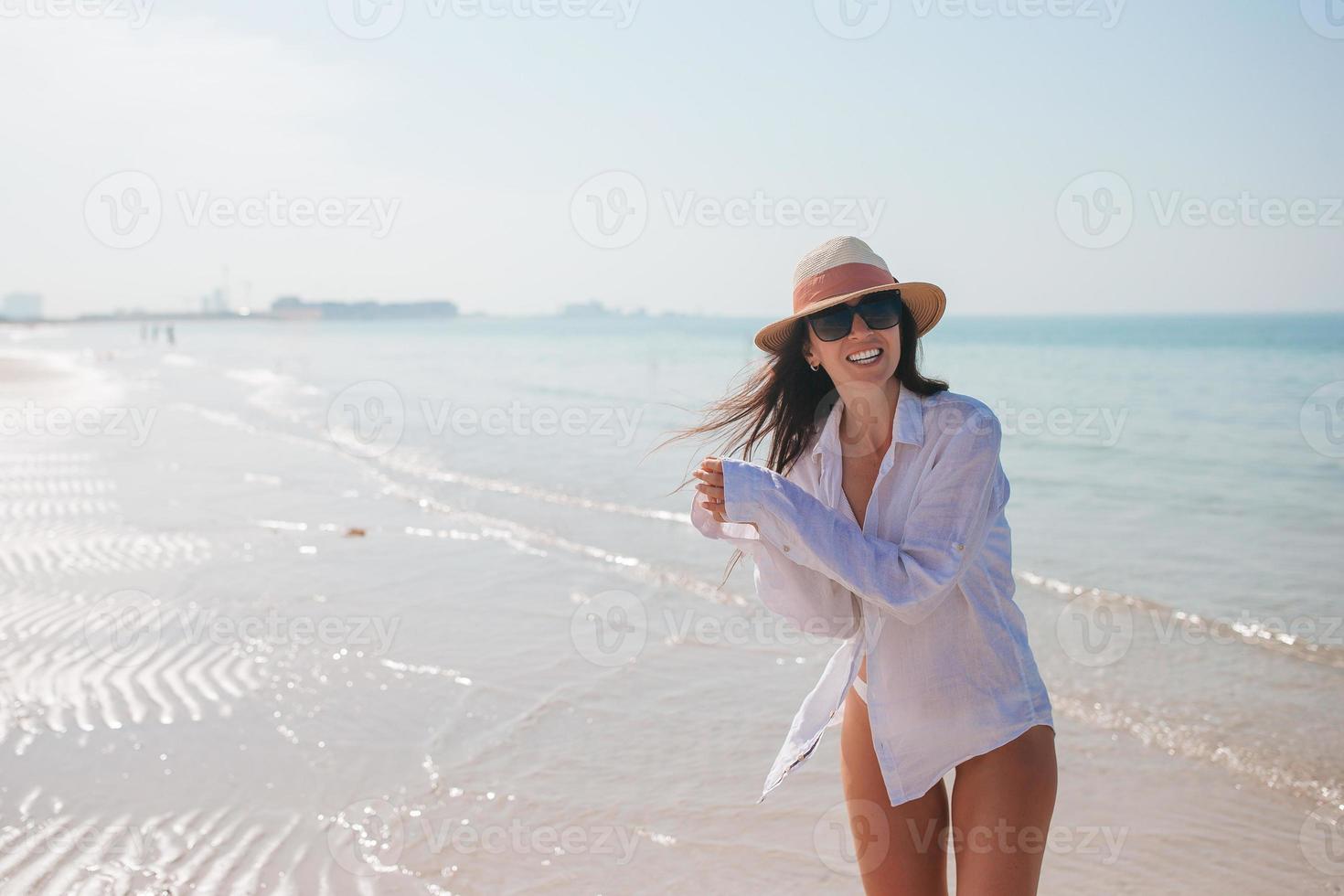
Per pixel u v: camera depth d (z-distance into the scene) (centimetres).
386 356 4825
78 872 322
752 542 249
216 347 6275
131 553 745
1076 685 513
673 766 414
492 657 542
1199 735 447
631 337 7462
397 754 420
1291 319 11631
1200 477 1245
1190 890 325
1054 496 1121
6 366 3762
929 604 219
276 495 1005
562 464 1259
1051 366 3572
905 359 247
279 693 481
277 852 338
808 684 509
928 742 233
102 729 434
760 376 267
